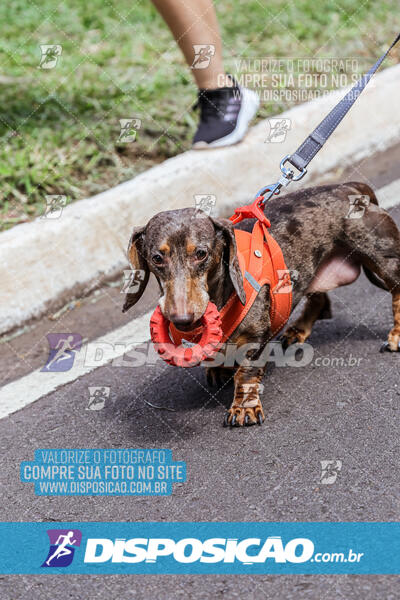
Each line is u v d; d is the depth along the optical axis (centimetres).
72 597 235
